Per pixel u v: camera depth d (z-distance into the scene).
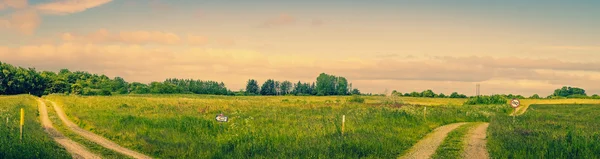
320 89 168.12
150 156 17.73
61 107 50.91
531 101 89.88
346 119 30.19
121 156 17.52
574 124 31.11
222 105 49.62
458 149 18.91
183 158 17.17
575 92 165.12
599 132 23.77
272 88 180.00
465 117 36.91
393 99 67.12
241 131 23.06
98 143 20.84
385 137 21.20
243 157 16.91
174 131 24.45
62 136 23.33
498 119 34.25
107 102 56.34
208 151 17.86
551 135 21.92
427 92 130.62
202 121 26.17
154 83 141.88
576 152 16.95
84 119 31.11
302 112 39.50
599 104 79.25
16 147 15.96
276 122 28.98
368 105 55.78
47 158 15.39
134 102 57.25
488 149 18.69
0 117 27.47
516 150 17.25
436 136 23.31
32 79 131.25
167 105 48.53
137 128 25.55
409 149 19.23
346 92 170.75
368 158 16.62
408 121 30.44
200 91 164.88
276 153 17.58
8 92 122.88
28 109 41.22
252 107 46.53
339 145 18.45
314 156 16.58
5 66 126.31
